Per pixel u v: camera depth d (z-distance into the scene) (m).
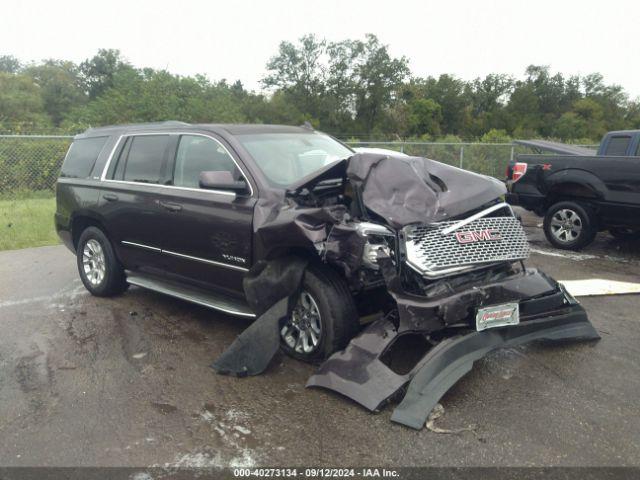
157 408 3.78
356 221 3.93
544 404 3.63
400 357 4.23
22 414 3.77
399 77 67.94
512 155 16.19
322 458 3.13
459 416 3.50
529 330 4.16
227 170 4.85
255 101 66.44
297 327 4.33
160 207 5.29
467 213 4.13
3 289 6.82
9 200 13.85
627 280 6.55
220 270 4.83
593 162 7.73
